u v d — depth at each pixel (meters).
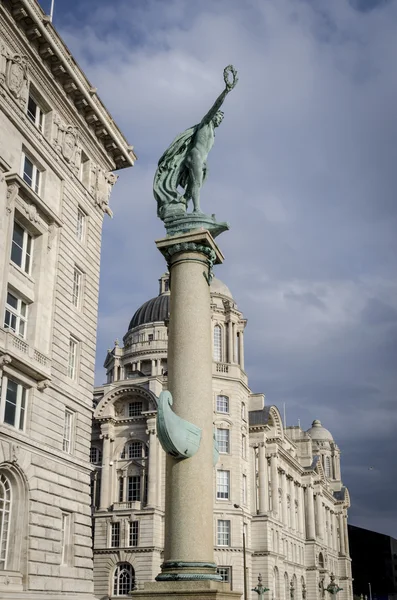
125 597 73.81
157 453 80.00
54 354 39.19
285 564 98.44
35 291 38.41
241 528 81.50
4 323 35.03
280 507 103.31
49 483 37.12
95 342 44.75
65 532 39.00
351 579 152.75
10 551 33.72
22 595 32.84
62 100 42.41
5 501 34.09
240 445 85.75
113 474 81.69
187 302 20.23
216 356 92.56
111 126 47.31
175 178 22.67
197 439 18.64
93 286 45.38
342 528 151.38
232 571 79.00
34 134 39.16
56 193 41.56
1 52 36.38
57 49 39.91
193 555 17.66
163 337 108.12
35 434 36.34
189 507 18.09
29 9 36.97
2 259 34.72
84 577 39.22
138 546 75.38
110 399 84.38
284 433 113.56
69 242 42.47
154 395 82.31
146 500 78.50
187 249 20.81
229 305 94.94
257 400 97.62
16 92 37.28
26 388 36.53
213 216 21.52
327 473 164.75
